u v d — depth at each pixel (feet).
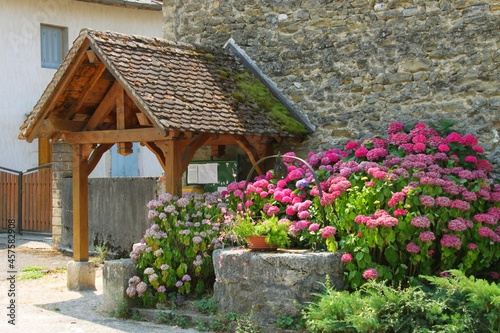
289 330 24.48
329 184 27.94
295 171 29.89
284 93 35.78
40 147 61.62
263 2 36.60
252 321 25.31
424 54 31.89
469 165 28.63
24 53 61.00
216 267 27.02
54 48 63.82
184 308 27.89
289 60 35.68
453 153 28.99
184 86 31.45
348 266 25.35
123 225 41.63
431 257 25.76
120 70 29.30
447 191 25.84
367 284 24.13
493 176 29.43
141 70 30.30
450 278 23.71
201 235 28.66
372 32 33.27
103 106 32.07
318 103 34.78
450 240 25.09
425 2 31.86
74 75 30.76
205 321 26.35
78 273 33.14
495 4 30.19
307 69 35.17
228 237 28.91
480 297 22.03
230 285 26.50
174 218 28.94
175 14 39.88
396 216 25.12
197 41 38.93
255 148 33.37
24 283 35.42
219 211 29.71
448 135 30.07
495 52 30.19
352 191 26.58
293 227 26.84
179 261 28.78
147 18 69.77
